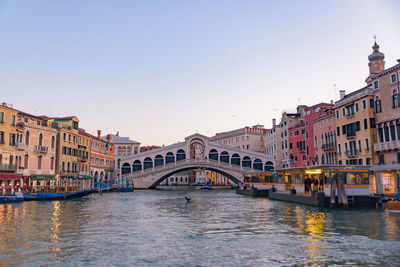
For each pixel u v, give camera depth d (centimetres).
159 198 4434
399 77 3412
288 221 2158
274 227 1934
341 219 2194
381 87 3684
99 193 5466
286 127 6775
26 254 1312
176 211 2806
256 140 9162
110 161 7206
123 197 4603
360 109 3981
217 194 5506
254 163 7144
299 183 3819
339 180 2847
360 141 3981
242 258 1270
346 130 4288
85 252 1352
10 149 3841
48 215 2439
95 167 6266
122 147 8600
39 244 1480
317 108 5653
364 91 3897
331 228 1866
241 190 5553
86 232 1775
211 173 10912
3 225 1959
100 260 1243
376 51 4575
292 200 3556
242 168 6900
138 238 1627
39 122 4491
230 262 1222
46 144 4500
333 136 4728
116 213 2642
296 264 1195
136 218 2345
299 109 6875
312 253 1333
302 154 6012
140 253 1344
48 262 1212
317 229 1844
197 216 2461
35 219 2219
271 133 7825
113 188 6319
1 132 3722
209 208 3067
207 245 1478
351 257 1273
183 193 5744
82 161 5569
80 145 5459
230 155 7188
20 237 1622
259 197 4756
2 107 3731
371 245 1455
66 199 3997
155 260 1248
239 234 1727
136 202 3756
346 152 4259
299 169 3738
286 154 6769
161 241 1559
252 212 2702
